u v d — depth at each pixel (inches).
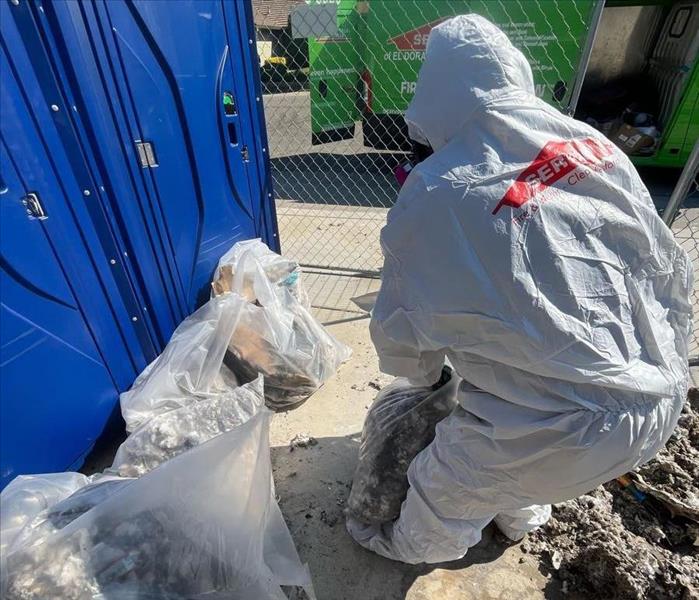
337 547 64.1
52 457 63.8
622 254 42.1
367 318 117.0
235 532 45.1
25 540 41.4
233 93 88.6
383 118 256.4
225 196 92.2
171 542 42.8
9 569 39.4
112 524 42.1
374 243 167.9
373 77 248.4
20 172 53.6
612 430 40.6
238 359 84.0
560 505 65.5
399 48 236.5
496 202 39.8
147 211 73.4
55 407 63.1
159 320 80.6
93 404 69.7
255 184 102.0
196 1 74.9
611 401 40.8
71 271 62.2
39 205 56.4
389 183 252.7
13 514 44.6
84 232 63.3
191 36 75.0
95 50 60.2
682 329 47.4
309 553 63.4
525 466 44.0
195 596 43.6
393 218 44.5
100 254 66.6
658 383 41.0
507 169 40.8
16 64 51.6
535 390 41.8
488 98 42.5
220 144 87.6
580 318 39.2
